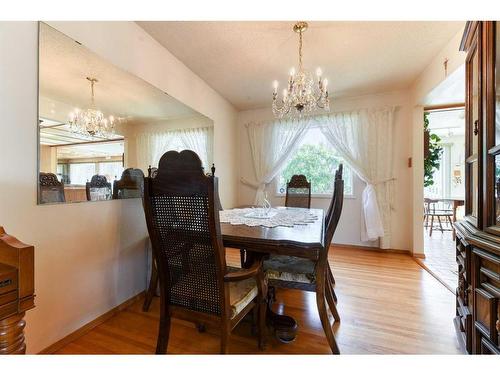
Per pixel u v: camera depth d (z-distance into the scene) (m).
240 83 3.16
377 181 3.41
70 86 1.47
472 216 1.33
